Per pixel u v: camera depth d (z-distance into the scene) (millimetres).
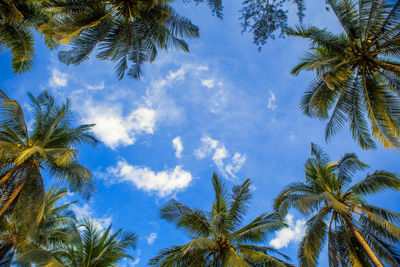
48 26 10336
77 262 11883
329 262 11484
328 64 11695
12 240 9625
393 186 10781
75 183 13125
